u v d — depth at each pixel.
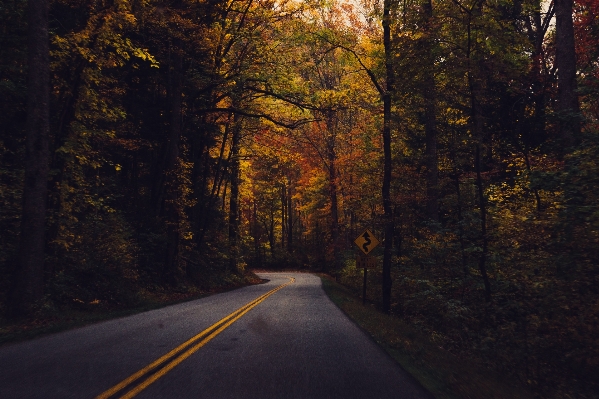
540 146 17.69
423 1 16.47
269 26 24.73
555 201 11.98
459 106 21.94
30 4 12.44
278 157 33.81
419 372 6.85
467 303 16.06
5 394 5.08
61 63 16.19
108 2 16.23
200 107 28.81
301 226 89.00
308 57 23.95
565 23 14.56
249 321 11.63
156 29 22.12
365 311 15.18
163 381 5.75
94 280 15.99
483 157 22.12
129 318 12.18
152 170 28.98
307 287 28.66
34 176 12.25
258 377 6.07
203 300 18.59
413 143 26.33
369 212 32.00
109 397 5.02
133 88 25.39
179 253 24.42
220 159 32.91
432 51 15.77
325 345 8.60
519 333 11.56
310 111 25.67
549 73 21.94
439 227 18.09
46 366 6.45
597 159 9.95
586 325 9.21
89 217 17.62
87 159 16.89
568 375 9.24
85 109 17.05
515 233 14.03
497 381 7.95
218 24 25.17
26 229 12.09
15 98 15.73
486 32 14.85
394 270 22.61
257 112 27.61
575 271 9.67
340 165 34.97
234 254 38.75
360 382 6.02
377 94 24.06
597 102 18.98
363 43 21.47
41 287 12.23
